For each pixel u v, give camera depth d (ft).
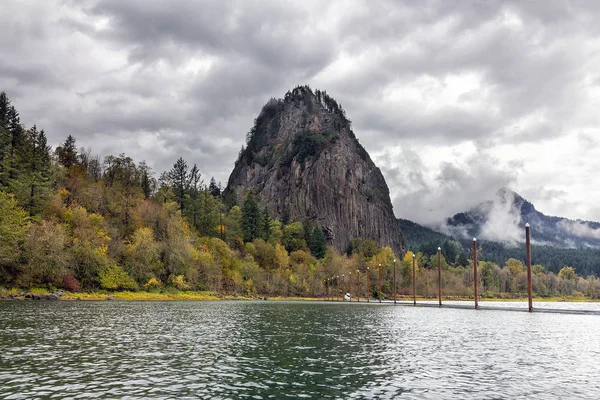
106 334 120.16
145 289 405.39
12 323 141.59
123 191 537.65
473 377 71.20
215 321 173.47
